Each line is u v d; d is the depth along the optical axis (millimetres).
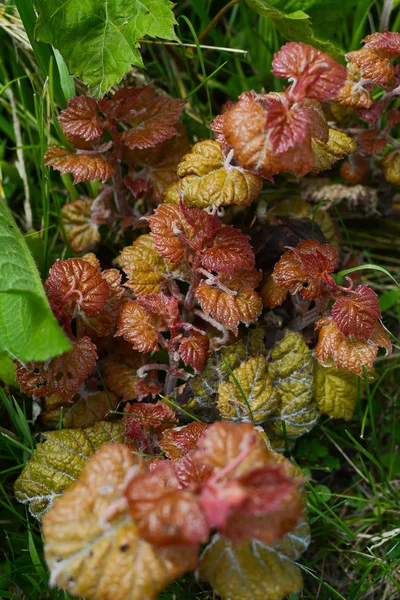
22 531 655
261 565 535
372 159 725
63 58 645
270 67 768
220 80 793
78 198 733
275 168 547
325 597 641
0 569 632
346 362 616
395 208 765
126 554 512
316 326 630
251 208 715
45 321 546
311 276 616
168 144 688
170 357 642
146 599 507
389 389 728
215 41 767
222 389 635
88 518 521
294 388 654
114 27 644
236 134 549
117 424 633
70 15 640
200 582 637
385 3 742
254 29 770
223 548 535
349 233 773
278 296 651
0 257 589
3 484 666
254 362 641
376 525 680
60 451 616
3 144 764
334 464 692
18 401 681
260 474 494
